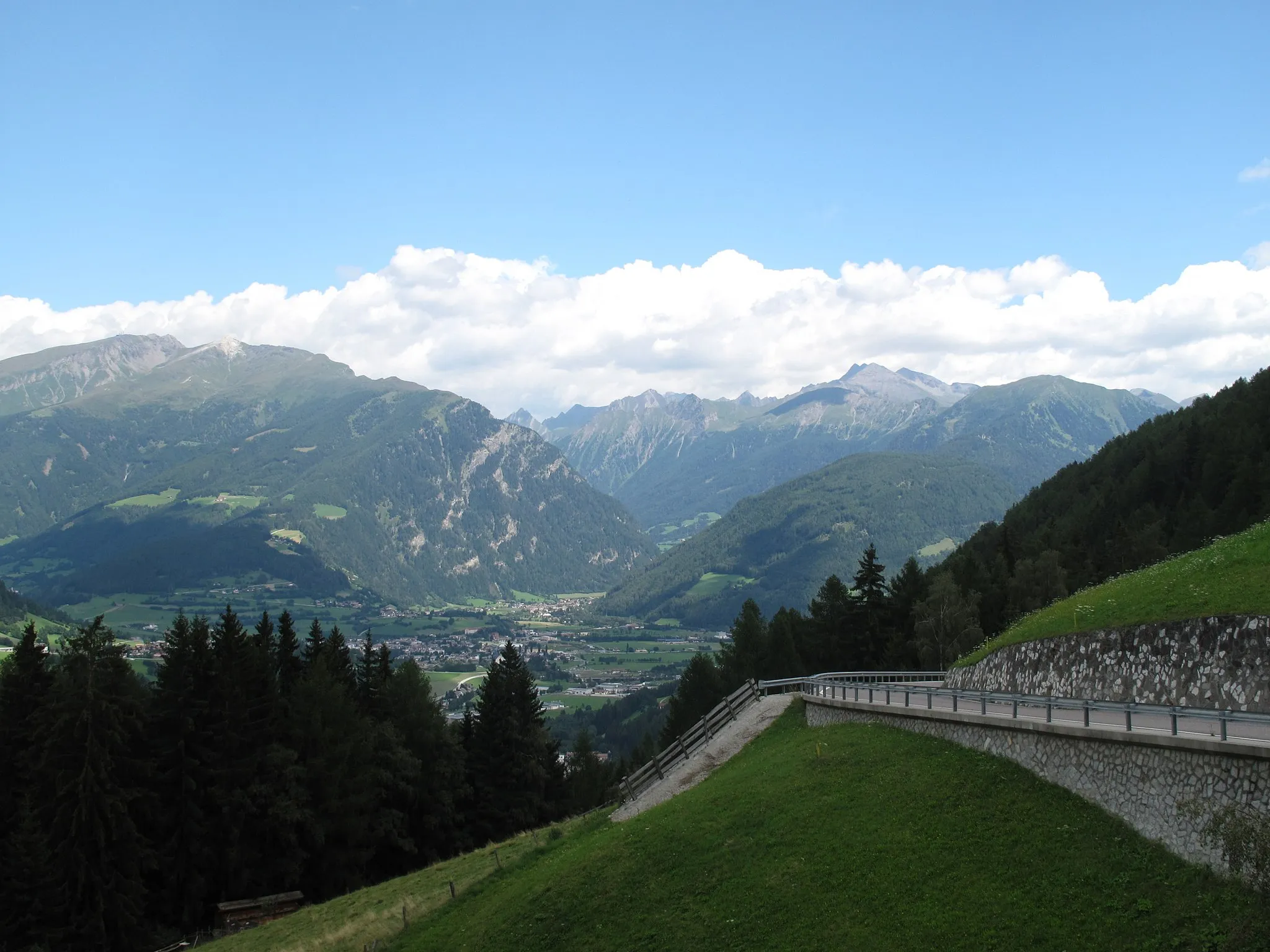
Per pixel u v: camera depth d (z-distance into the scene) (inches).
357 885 2645.2
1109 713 1346.0
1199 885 927.0
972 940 979.3
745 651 3868.1
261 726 2512.3
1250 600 1341.0
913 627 3595.0
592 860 1421.0
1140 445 6033.5
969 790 1237.1
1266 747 909.2
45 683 2357.3
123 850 2143.2
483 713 3208.7
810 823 1301.7
